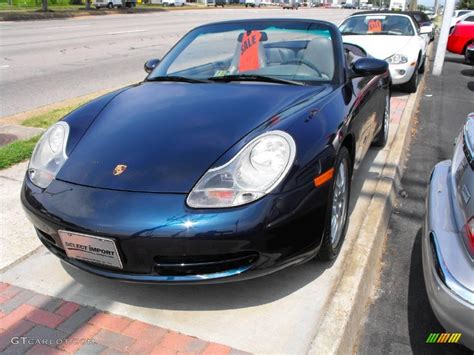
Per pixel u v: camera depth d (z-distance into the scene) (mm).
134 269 2293
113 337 2293
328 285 2662
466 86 9555
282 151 2352
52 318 2426
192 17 32469
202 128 2605
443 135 6074
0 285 2695
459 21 13234
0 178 4129
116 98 3232
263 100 2898
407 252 3266
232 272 2275
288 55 3504
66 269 2852
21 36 17234
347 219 3105
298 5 83750
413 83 7875
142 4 53406
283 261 2340
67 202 2367
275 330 2332
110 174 2408
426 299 2770
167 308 2502
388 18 8875
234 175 2279
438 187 2572
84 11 32344
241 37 3736
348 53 4121
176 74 3594
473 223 1969
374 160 4641
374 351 2379
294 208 2295
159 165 2387
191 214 2188
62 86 8406
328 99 2947
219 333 2316
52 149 2717
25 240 3164
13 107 6875
